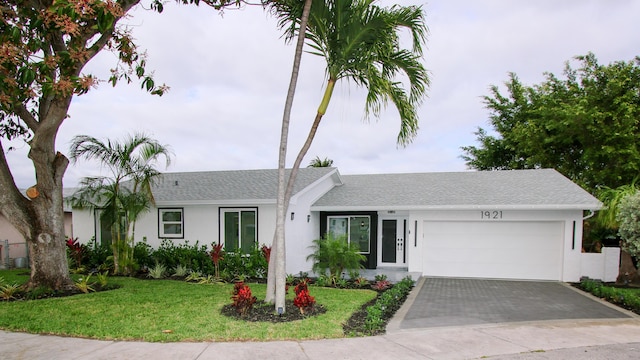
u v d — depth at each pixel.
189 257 14.15
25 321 7.48
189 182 17.75
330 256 12.45
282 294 8.14
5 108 8.89
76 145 12.37
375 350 6.04
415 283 13.47
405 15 8.40
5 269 16.16
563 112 21.56
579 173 23.33
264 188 15.56
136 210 13.95
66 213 21.94
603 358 5.73
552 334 7.04
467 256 15.13
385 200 16.23
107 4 7.37
